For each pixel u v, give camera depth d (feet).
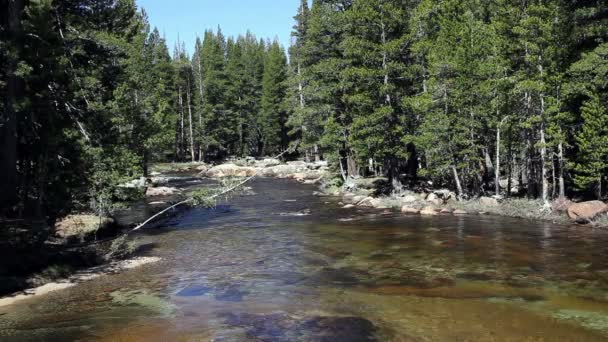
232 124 251.39
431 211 86.74
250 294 42.22
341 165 134.00
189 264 54.85
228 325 34.01
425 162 137.18
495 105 92.63
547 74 82.53
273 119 240.53
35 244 53.16
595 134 76.07
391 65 102.47
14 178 55.62
